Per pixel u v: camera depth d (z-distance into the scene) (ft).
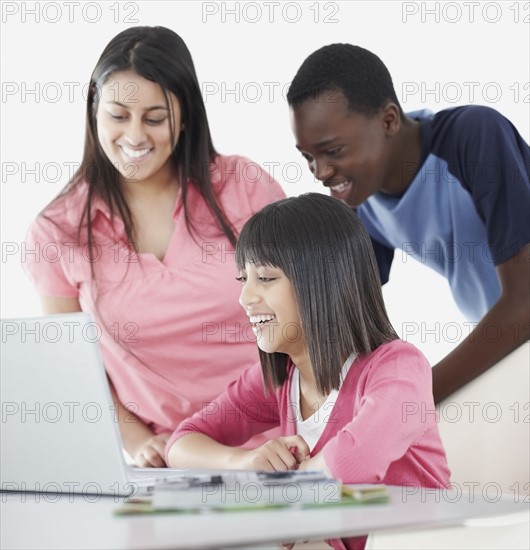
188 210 7.58
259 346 5.18
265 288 5.01
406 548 3.51
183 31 9.61
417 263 8.56
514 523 3.54
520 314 7.18
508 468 6.60
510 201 7.55
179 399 7.52
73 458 4.01
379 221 8.28
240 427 5.92
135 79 7.20
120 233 7.57
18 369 3.99
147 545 2.95
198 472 4.75
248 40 9.55
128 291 7.51
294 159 9.55
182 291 7.46
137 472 4.97
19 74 9.78
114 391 7.71
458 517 3.39
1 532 3.31
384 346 4.97
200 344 7.54
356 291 5.03
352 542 4.41
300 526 3.19
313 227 4.97
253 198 7.73
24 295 9.87
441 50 9.23
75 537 3.15
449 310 8.57
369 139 7.71
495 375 6.88
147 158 7.33
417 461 4.84
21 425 4.06
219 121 9.59
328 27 9.46
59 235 7.62
